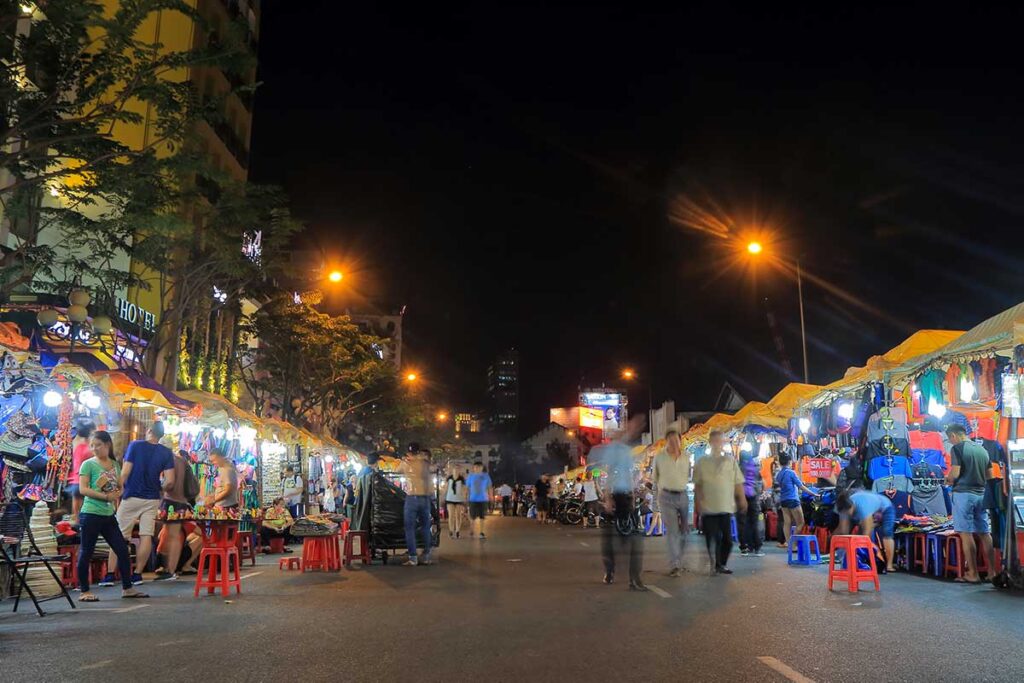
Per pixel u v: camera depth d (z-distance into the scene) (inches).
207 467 663.1
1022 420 395.2
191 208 800.9
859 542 379.2
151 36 1159.6
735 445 860.6
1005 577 391.9
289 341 1223.5
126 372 554.3
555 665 224.7
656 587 398.0
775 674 212.4
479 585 414.6
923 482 534.0
